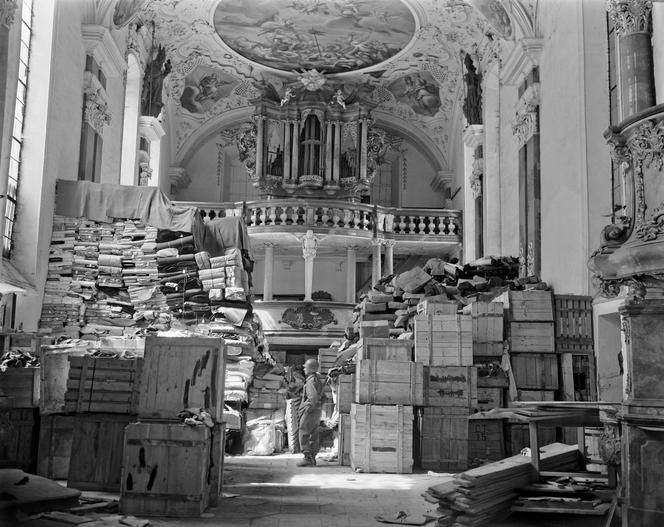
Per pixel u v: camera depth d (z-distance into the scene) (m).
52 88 13.01
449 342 11.46
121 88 17.73
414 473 10.86
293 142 23.47
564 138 13.84
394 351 11.42
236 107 25.47
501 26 16.95
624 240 7.08
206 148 25.98
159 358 7.43
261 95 23.55
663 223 6.58
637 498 6.09
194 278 13.62
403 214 23.34
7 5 9.38
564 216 13.71
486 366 12.11
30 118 12.73
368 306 16.11
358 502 8.16
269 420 13.87
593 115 12.97
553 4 14.62
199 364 7.44
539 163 15.43
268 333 21.88
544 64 15.23
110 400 8.27
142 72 20.30
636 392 6.21
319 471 11.01
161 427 7.14
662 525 5.96
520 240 16.50
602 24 13.12
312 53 23.05
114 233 13.57
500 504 6.99
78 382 8.30
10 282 11.35
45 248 13.02
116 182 17.59
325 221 22.36
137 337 12.11
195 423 7.12
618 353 12.12
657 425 5.98
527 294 12.39
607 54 13.05
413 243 23.33
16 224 12.53
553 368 12.25
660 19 10.20
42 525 6.43
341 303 22.36
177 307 13.57
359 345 12.64
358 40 22.22
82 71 14.84
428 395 11.29
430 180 26.00
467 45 21.23
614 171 12.75
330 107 23.66
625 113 10.49
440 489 6.94
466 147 22.45
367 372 11.15
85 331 13.06
